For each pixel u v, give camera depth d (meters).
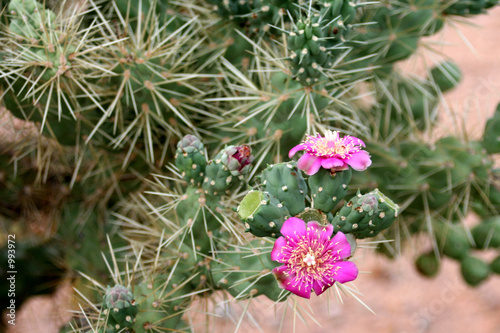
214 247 0.76
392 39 0.88
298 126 0.79
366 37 0.88
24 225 0.96
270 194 0.67
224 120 0.83
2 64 0.77
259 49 0.80
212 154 0.86
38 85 0.79
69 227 0.92
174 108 0.81
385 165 0.87
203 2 0.88
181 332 0.76
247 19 0.83
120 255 0.90
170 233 0.79
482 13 0.88
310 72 0.75
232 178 0.72
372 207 0.65
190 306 0.77
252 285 0.72
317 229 0.65
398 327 1.81
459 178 0.87
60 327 0.91
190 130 0.86
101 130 0.84
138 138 0.86
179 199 0.75
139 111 0.82
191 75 0.81
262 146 0.81
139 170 0.88
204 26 0.86
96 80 0.81
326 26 0.74
